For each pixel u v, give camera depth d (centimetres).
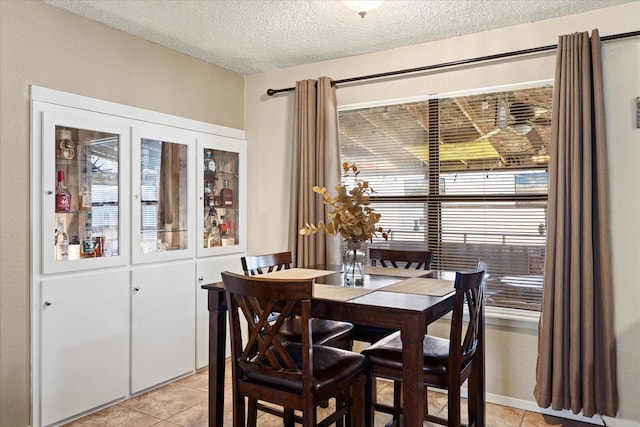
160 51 337
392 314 190
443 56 327
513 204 310
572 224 267
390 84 346
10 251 248
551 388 272
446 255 332
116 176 300
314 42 332
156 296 322
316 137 368
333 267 316
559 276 268
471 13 283
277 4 271
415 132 343
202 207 362
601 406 261
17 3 253
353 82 362
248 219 413
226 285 195
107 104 295
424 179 340
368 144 363
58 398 264
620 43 268
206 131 369
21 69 254
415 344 185
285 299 180
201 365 359
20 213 252
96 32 294
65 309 269
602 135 263
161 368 326
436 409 296
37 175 257
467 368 217
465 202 325
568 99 270
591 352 260
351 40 328
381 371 214
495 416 285
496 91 312
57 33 272
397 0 265
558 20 289
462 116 326
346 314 201
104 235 292
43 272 257
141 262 311
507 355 302
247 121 414
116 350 296
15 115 250
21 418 252
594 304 264
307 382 180
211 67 381
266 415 288
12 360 248
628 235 265
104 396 288
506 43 305
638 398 262
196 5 272
